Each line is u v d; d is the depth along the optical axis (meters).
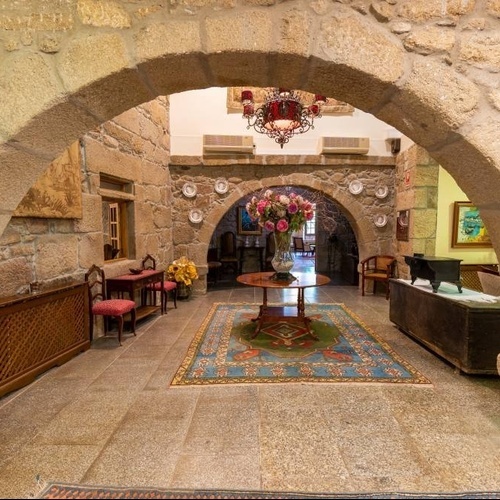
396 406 1.97
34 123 1.09
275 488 1.36
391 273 5.08
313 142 5.29
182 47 1.07
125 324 3.62
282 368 2.50
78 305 2.79
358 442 1.64
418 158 4.42
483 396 2.08
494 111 1.08
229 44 1.06
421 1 1.06
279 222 3.33
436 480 1.39
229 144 5.01
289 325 3.57
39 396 2.10
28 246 2.45
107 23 1.06
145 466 1.48
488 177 1.15
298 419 1.84
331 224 7.98
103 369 2.51
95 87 1.10
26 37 1.06
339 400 2.04
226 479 1.40
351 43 1.06
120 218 4.02
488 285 3.22
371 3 1.06
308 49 1.07
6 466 1.48
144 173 4.25
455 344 2.41
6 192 1.21
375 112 1.28
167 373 2.43
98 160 3.22
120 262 3.78
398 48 1.07
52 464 1.49
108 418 1.86
